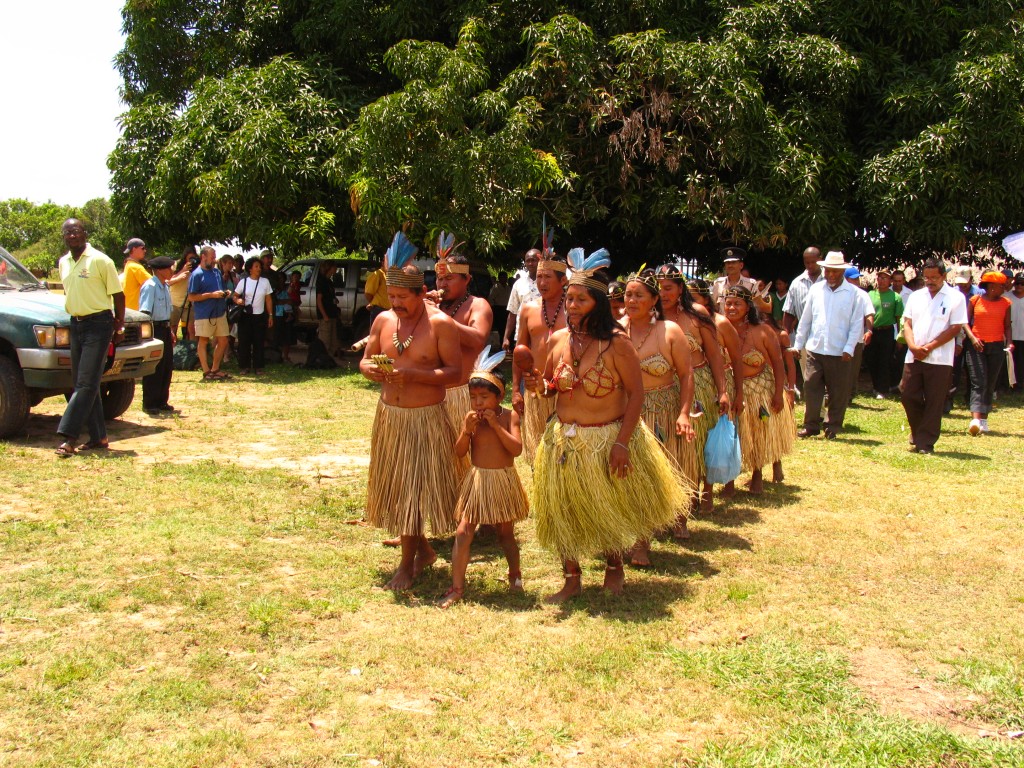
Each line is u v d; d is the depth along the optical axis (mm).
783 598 4734
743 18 13352
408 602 4641
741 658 3957
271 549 5363
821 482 7438
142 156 15039
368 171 12047
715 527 6090
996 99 12719
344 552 5367
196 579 4801
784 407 7180
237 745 3189
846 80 13188
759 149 12867
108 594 4539
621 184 13344
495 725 3373
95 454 7727
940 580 5023
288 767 3080
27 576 4754
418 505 4711
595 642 4102
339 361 15953
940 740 3283
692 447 5703
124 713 3383
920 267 17094
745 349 6910
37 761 3053
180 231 15828
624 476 4504
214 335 12828
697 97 12555
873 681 3805
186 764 3062
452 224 12164
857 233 15914
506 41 13703
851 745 3242
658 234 14930
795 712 3504
